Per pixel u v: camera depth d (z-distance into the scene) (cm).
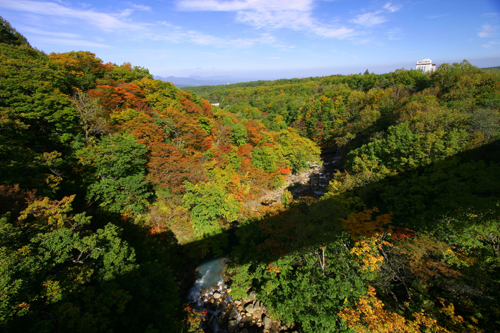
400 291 1866
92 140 2897
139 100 4147
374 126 5522
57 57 4381
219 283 2598
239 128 4856
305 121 9550
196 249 2788
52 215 1571
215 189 2869
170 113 3941
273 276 2098
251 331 2070
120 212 2577
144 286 1545
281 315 2052
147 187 2939
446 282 1582
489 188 1894
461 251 1734
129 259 1702
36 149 2605
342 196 2881
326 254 2009
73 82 3803
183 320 1788
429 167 2806
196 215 2836
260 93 16038
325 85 14325
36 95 2705
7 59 3100
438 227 1808
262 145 5119
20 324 988
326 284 1808
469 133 3014
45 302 1138
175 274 2556
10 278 1008
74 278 1297
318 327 1748
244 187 3712
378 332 1425
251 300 2364
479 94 4306
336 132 7850
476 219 1609
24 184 1850
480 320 1420
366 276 1809
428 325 1363
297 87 15238
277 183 4703
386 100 6788
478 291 1487
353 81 12394
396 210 2377
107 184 2519
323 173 6075
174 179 2953
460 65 6312
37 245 1302
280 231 2211
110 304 1259
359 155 4147
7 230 1209
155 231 2714
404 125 3538
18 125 2241
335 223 1967
